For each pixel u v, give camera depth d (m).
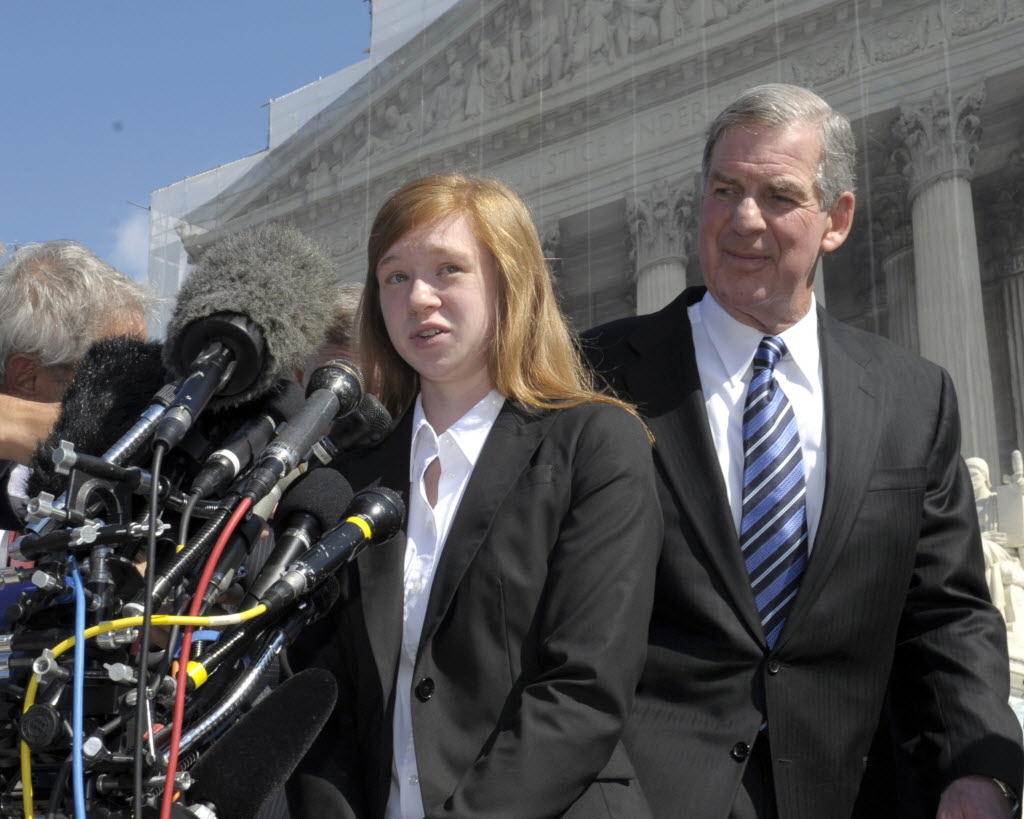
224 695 1.65
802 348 2.76
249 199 18.41
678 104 15.92
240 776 1.64
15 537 2.43
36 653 1.57
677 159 15.69
